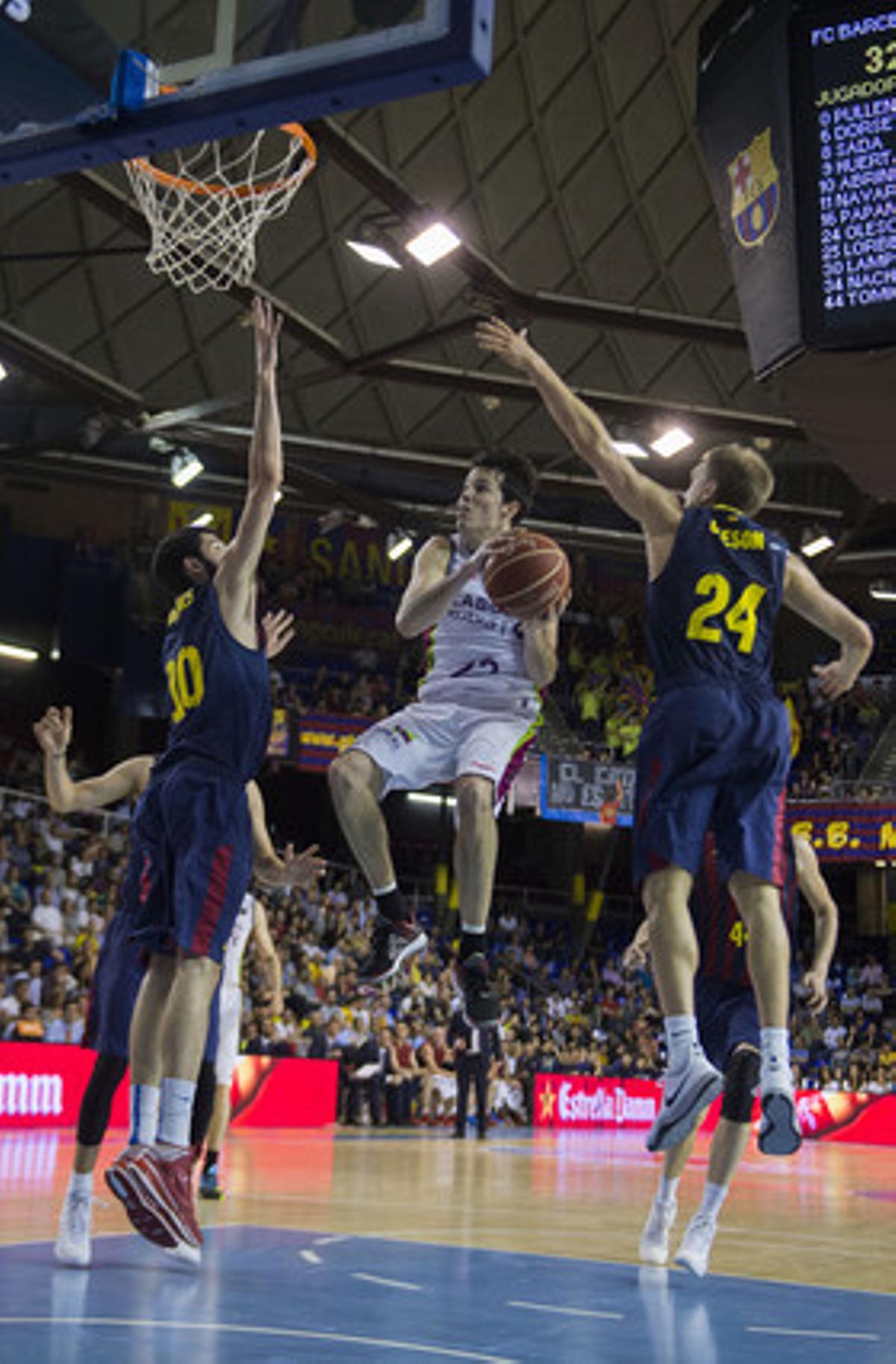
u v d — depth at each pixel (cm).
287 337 1772
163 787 419
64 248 1598
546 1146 1459
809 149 703
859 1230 641
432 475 2089
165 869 414
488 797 425
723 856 372
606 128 1555
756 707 366
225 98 361
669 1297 383
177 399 1853
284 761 2277
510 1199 739
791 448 2222
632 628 2828
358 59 346
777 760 369
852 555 2395
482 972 418
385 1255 450
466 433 2080
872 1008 2730
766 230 729
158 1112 415
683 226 1638
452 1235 530
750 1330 329
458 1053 1570
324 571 2608
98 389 1777
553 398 367
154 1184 368
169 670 436
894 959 2792
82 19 379
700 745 360
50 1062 1320
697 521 380
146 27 374
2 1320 301
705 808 362
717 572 375
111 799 504
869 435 1016
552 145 1554
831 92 702
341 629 2588
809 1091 2228
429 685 443
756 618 375
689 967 353
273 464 423
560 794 2408
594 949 2823
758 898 371
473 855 420
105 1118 409
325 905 2203
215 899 403
